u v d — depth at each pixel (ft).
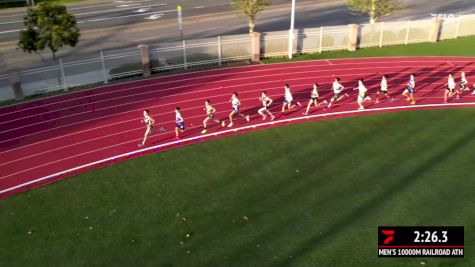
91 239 45.03
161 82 86.84
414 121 69.36
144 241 44.55
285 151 61.11
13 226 47.37
